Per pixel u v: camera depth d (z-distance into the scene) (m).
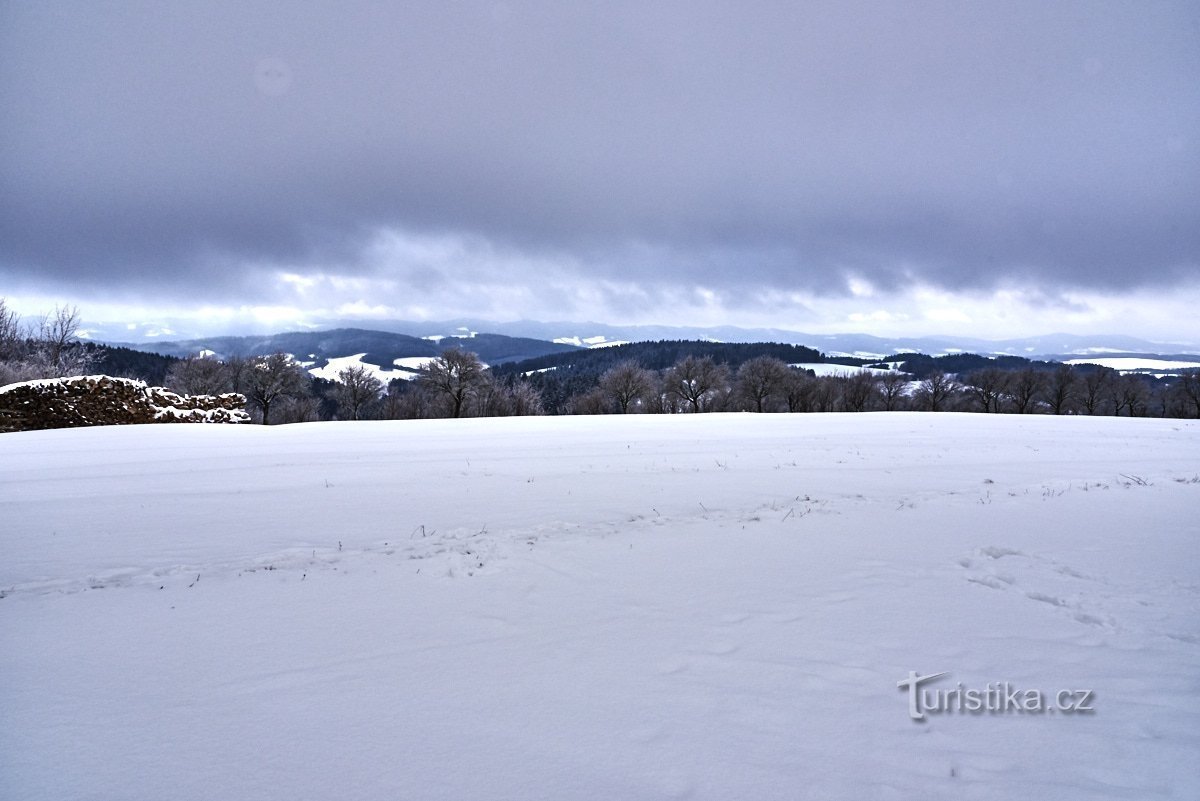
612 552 7.38
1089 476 13.59
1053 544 7.74
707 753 3.28
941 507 10.05
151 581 6.31
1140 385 80.19
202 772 3.17
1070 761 3.19
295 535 8.21
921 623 5.13
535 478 13.01
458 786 3.04
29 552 7.37
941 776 3.07
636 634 4.92
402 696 3.94
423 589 6.07
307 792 3.01
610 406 80.25
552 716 3.67
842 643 4.72
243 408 35.94
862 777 3.08
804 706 3.76
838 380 93.50
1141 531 8.43
